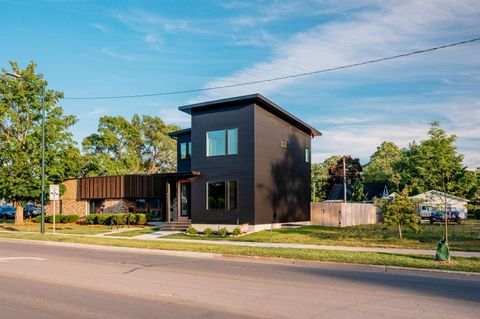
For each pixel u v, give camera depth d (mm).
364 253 15961
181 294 9344
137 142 64812
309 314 7602
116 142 59688
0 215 48000
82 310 7926
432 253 15992
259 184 25703
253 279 11391
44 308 8102
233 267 13852
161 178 37156
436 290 9922
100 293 9469
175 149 64125
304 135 33219
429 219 37719
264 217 26172
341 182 69062
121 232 27625
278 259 15547
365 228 28500
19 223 36594
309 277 11781
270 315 7531
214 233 25562
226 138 26328
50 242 22938
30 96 36375
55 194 26406
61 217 38312
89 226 33250
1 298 9000
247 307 8133
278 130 28641
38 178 34969
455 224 34281
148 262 15109
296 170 31266
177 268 13547
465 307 8188
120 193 38031
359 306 8227
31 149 35875
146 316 7469
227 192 25984
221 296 9133
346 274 12422
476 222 38219
